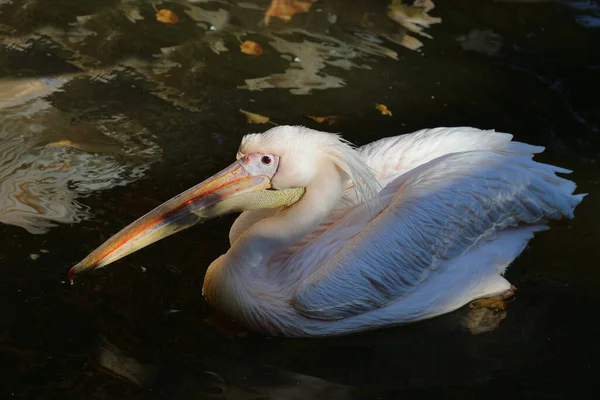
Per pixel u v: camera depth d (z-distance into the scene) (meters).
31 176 8.99
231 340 7.29
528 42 12.62
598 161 10.13
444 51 12.19
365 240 7.38
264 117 10.38
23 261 7.79
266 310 7.33
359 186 7.21
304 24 12.48
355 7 13.10
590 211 9.24
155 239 7.19
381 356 7.28
